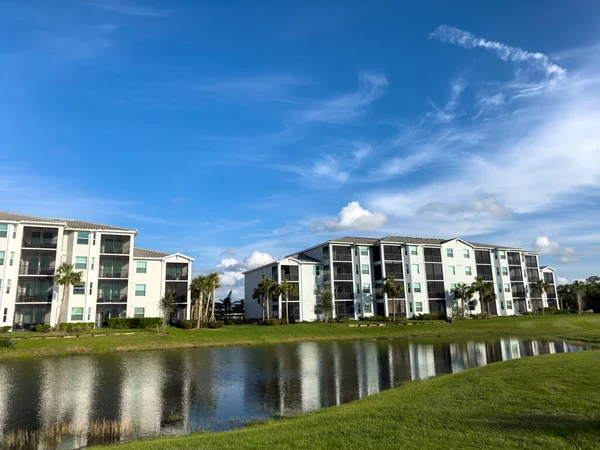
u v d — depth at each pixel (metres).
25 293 59.00
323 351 44.91
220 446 11.11
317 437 11.25
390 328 68.00
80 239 62.62
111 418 19.23
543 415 12.23
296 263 84.81
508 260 99.50
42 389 25.61
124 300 64.00
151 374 30.80
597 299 109.62
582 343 46.25
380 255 86.25
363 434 11.23
